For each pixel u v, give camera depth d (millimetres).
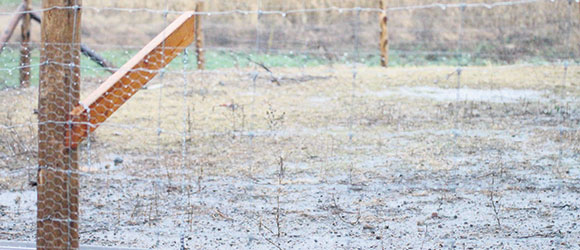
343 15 23625
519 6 21266
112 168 9742
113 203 8141
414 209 7836
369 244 6691
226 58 19891
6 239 6805
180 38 5438
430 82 16391
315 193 8555
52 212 5184
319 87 15867
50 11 5008
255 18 22969
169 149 10875
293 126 12289
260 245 6691
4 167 9680
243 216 7633
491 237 6828
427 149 10719
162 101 14336
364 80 16750
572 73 16703
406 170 9570
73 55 5086
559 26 19703
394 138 11422
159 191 8633
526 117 12734
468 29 22109
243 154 10523
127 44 20656
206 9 23250
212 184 8969
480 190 8539
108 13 22406
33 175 9320
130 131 11922
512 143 10953
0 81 12570
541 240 6711
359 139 11391
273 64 19297
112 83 5246
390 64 20453
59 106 5078
